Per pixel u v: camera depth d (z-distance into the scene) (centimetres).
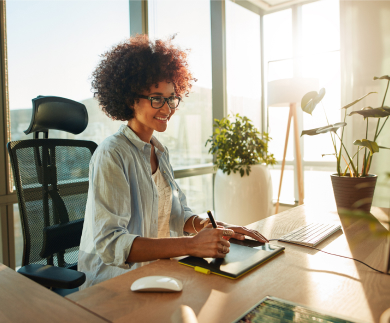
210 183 392
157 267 92
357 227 135
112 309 68
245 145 326
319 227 131
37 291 74
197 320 63
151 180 125
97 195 105
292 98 332
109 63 126
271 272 88
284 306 68
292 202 445
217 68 387
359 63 370
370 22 361
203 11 373
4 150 200
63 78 229
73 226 133
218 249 97
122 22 275
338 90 405
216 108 391
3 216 202
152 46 126
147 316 65
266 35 457
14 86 203
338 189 168
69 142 139
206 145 365
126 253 96
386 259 80
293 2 425
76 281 88
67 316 62
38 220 122
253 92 447
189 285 80
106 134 260
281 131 453
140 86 118
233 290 77
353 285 79
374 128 365
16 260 211
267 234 126
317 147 425
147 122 124
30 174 123
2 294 72
